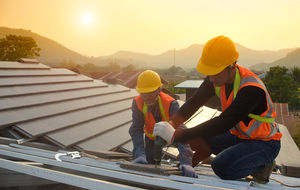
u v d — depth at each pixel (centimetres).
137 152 321
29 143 433
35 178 330
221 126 202
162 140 219
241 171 224
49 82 739
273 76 5081
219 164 227
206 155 287
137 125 337
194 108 253
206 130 204
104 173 206
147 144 360
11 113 495
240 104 199
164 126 212
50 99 634
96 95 823
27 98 588
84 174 254
